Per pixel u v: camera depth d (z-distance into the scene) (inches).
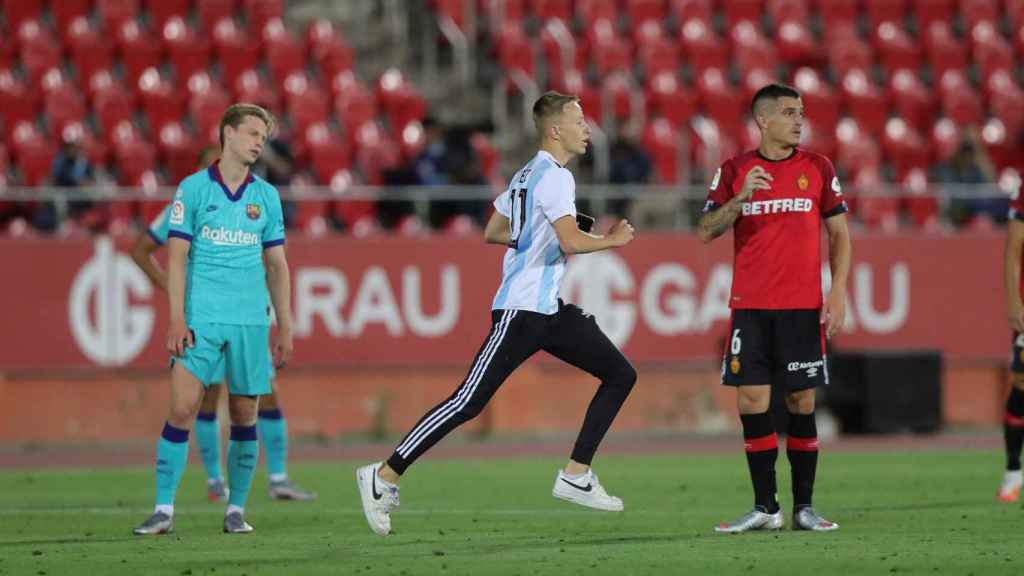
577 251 1133.1
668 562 1046.4
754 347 1232.8
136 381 2443.4
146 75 3009.4
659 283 2554.1
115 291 2433.6
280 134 2684.5
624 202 2655.0
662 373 2551.7
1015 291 1472.7
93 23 3117.6
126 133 2878.9
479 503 1588.3
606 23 3223.4
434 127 2662.4
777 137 1222.9
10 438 2405.3
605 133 2987.2
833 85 3179.1
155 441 2445.9
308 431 2475.4
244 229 1256.2
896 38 3321.9
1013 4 3358.8
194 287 1253.7
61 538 1268.5
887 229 2733.8
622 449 2301.9
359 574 996.6
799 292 1221.7
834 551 1106.1
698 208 2723.9
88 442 2423.7
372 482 1152.2
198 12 3139.8
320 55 3068.4
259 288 1272.1
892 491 1665.8
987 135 3100.4
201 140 2856.8
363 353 2488.9
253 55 3036.4
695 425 2559.1
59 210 2497.5
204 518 1438.2
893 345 2600.9
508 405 2522.1
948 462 2037.4
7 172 2780.5
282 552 1125.7
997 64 3277.6
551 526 1349.7
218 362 1261.1
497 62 3110.2
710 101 3036.4
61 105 2908.5
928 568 1015.0
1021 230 1462.8
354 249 2487.7
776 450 1257.4
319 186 2802.7
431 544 1181.1
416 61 3179.1
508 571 1004.6
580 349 1181.1
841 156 2962.6
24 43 3024.1
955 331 2615.7
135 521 1425.9
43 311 2418.8
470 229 2593.5
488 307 2518.5
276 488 1632.6
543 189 1151.0
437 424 1153.4
